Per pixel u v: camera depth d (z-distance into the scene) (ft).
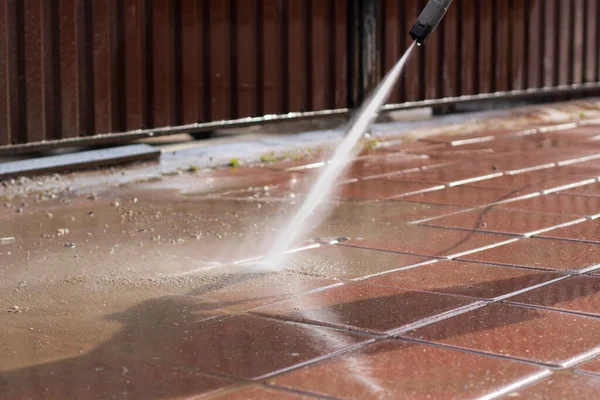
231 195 32.50
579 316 18.85
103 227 27.58
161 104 38.63
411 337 17.66
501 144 44.75
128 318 19.16
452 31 51.47
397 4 48.26
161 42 38.34
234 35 41.16
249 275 22.33
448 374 15.79
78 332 18.30
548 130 49.78
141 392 15.24
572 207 30.07
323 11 44.75
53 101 35.01
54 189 32.96
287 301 20.15
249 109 42.11
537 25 56.54
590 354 16.70
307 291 20.89
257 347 17.25
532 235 26.21
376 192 32.89
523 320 18.61
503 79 54.90
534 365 16.17
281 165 38.88
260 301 20.20
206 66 40.29
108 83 36.63
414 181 35.12
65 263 23.54
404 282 21.50
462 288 20.95
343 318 18.88
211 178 35.76
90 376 15.98
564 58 58.70
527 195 32.17
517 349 16.94
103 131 36.70
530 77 56.59
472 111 55.52
